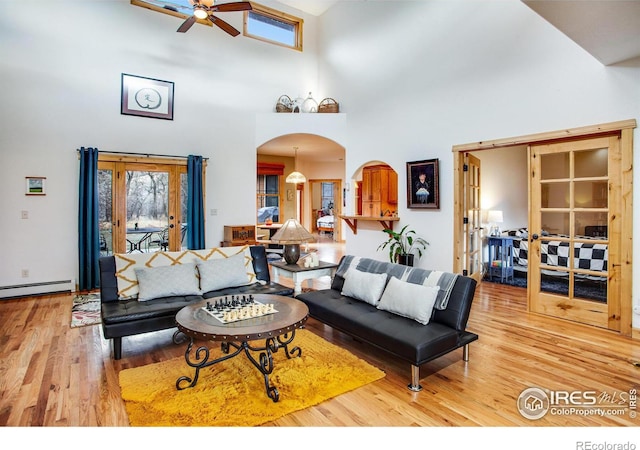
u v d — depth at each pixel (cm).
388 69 568
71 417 203
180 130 591
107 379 250
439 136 492
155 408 210
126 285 329
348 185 650
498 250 580
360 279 330
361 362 273
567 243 372
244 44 651
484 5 434
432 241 507
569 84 362
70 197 505
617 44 287
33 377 252
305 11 712
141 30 553
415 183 521
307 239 403
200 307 273
